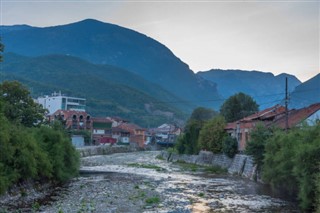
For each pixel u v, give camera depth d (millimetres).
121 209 33875
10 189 36875
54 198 38781
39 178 45094
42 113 66188
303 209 33156
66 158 54781
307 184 31703
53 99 185000
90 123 166000
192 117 145375
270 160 42875
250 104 108375
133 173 69250
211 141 81125
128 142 183750
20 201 35844
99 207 34438
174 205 36219
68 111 160125
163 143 185250
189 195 42562
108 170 75188
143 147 174375
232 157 71875
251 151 54062
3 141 35125
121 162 97312
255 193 44094
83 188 46906
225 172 69875
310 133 35906
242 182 54812
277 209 34156
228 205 36250
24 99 63062
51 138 51062
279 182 41688
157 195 42250
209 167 77062
